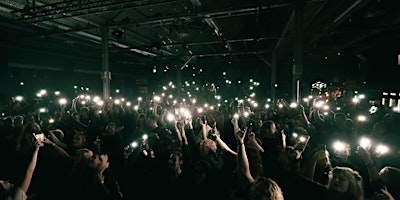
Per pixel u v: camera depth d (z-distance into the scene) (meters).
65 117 6.45
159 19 10.91
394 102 13.35
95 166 2.87
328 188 2.19
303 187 2.60
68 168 3.29
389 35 13.84
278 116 7.70
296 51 8.84
